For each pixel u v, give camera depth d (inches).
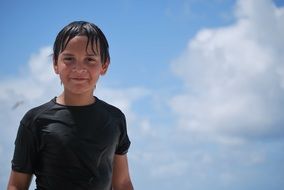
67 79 101.7
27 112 104.2
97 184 102.7
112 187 118.3
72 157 100.3
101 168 104.2
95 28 104.5
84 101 103.7
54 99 105.4
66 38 102.0
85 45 101.3
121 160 114.9
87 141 101.8
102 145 103.9
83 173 101.0
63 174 100.3
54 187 100.5
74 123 101.4
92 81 103.0
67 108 102.3
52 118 101.3
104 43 105.5
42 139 100.7
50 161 100.6
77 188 100.6
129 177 118.8
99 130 103.9
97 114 104.5
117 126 108.8
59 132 100.3
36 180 105.2
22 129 103.0
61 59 102.3
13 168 104.1
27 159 102.7
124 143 113.2
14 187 103.6
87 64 101.8
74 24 103.8
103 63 106.1
